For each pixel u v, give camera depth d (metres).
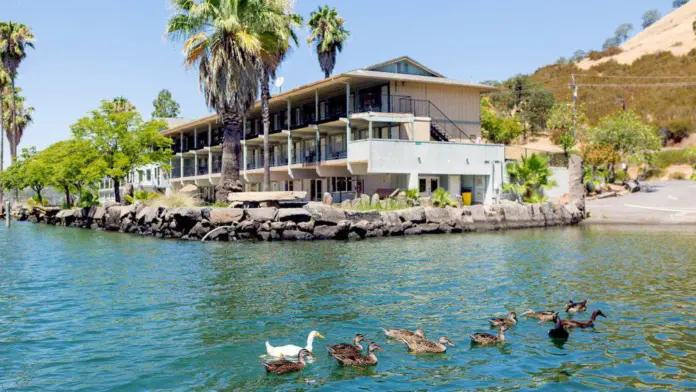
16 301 15.23
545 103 94.00
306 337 11.62
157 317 13.25
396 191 38.94
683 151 69.62
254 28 35.28
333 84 46.00
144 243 31.45
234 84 33.66
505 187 44.22
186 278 18.58
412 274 18.88
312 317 13.13
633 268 19.88
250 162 63.56
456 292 15.87
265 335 11.75
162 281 18.06
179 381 9.21
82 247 29.95
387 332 11.49
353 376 9.41
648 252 24.20
